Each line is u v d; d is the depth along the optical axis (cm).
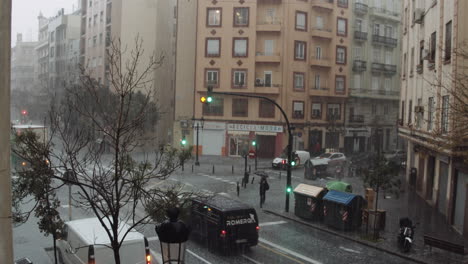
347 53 5034
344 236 1691
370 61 5400
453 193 1891
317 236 1712
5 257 322
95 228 1118
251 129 4650
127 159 939
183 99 4953
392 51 5688
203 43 4662
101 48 5825
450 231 1792
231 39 4619
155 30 5172
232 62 4625
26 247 1455
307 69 4753
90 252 987
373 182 1688
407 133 2809
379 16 5409
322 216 1909
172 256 551
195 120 4738
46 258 1334
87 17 6406
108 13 5619
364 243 1599
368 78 5388
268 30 4588
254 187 2823
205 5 4647
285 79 4631
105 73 5609
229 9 4612
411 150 3023
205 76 4675
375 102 5534
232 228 1414
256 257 1414
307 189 1967
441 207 2130
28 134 941
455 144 1386
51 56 8688
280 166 3747
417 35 2647
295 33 4669
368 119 5434
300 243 1602
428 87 2297
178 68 4972
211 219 1468
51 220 1047
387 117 5691
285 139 4628
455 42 1772
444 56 1955
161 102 5422
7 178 325
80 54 6662
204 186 2773
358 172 3384
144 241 1053
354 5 5184
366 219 1747
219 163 4100
